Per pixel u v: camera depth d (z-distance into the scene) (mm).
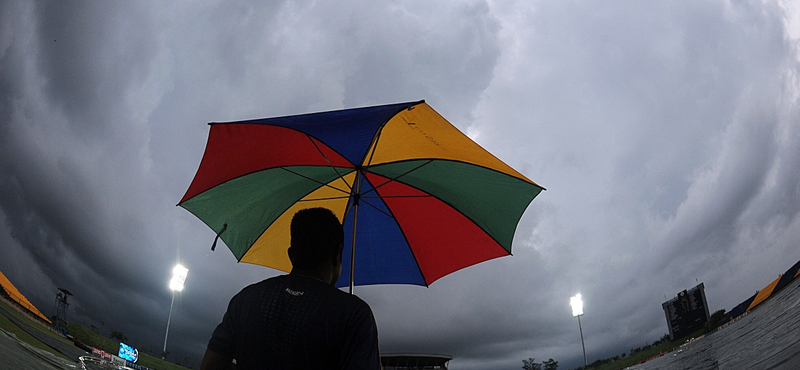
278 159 2873
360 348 1331
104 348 46750
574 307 35062
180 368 51656
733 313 44031
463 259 3398
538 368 111250
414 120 2639
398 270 3438
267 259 3217
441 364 69125
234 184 2857
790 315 16938
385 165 3053
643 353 61719
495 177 2791
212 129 2494
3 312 29828
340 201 3359
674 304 56938
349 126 2527
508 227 3094
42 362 6930
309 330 1337
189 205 2801
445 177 2994
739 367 8961
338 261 1674
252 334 1375
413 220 3322
